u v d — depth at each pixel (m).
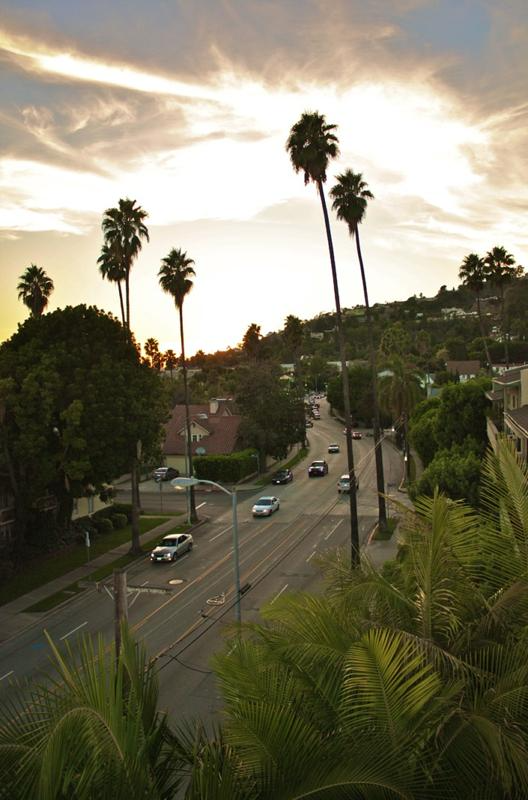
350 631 7.03
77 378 36.47
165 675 21.39
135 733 5.40
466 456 38.34
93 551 40.03
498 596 7.53
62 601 30.62
